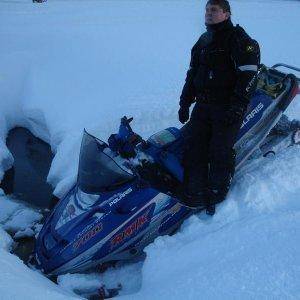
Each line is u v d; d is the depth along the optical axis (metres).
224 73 3.32
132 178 3.51
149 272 3.09
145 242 3.56
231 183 3.76
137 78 6.71
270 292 2.57
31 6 12.68
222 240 3.11
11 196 4.86
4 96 6.41
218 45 3.30
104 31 9.48
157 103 5.73
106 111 5.66
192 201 3.57
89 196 3.53
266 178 3.67
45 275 3.49
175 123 5.23
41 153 5.66
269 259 2.82
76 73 6.91
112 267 3.60
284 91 3.88
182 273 2.91
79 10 12.09
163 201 3.53
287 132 4.20
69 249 3.42
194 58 3.62
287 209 3.36
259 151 4.05
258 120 3.85
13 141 5.89
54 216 3.72
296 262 2.75
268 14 11.89
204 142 3.58
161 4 13.35
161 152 3.76
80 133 5.27
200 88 3.49
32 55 7.58
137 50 8.11
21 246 4.00
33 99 6.25
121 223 3.45
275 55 7.84
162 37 9.06
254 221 3.22
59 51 7.85
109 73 6.93
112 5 13.02
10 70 6.96
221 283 2.71
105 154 3.58
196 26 10.20
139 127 5.22
